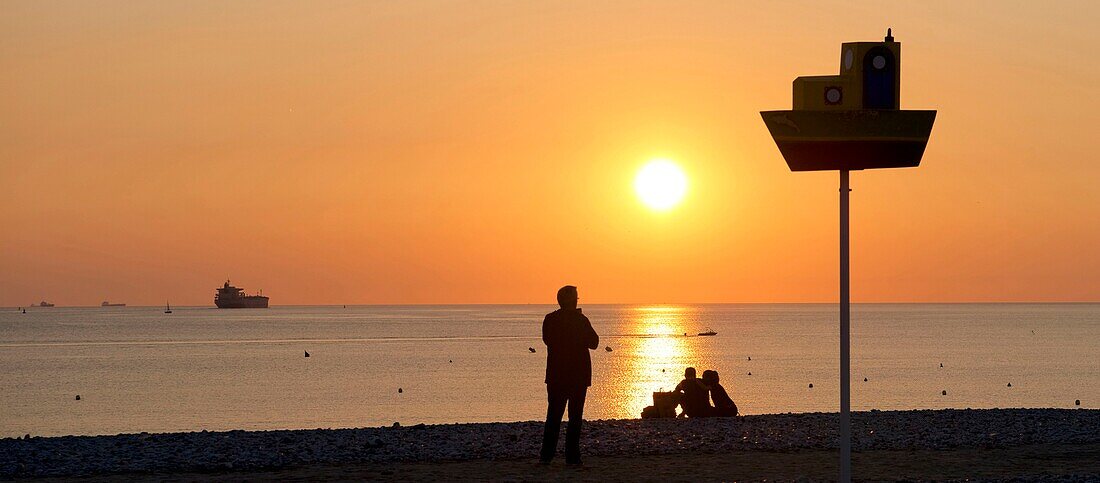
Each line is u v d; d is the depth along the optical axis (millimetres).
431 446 16266
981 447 16344
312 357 124062
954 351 131000
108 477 13711
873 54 10953
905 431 18125
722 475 13703
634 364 109750
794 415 20828
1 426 53781
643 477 13547
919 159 11000
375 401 66688
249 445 16359
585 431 18047
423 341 170750
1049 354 123125
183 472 14086
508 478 13492
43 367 107625
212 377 91688
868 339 171125
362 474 13844
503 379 87250
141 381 87562
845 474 10961
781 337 187000
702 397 22297
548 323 14680
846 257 11016
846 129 10938
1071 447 16344
